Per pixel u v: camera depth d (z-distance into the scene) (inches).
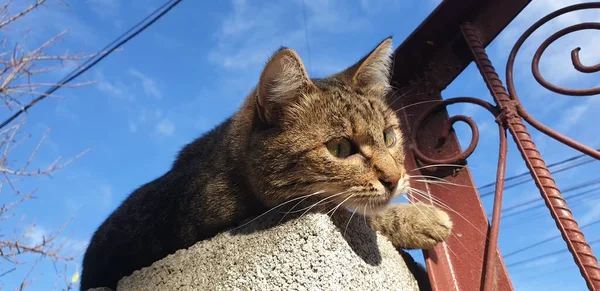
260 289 11.3
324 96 15.8
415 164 17.4
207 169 16.4
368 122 15.6
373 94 17.5
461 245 15.5
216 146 17.3
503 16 17.2
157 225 16.4
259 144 15.3
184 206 15.9
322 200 13.8
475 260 15.0
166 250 15.9
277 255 11.5
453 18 17.3
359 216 14.0
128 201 18.6
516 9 17.0
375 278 12.1
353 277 11.4
